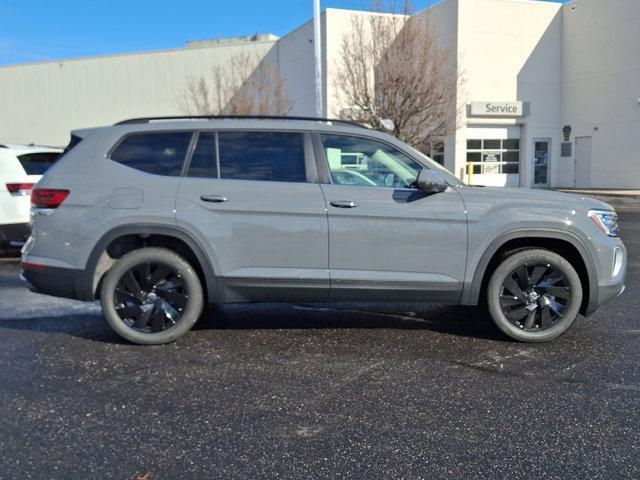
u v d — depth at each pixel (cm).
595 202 496
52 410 365
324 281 474
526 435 333
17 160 879
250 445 321
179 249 500
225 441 326
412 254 474
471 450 316
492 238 473
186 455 311
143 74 3494
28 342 501
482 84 2555
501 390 396
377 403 376
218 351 476
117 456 310
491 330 536
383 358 459
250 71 3033
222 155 484
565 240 477
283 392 393
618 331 530
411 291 479
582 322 561
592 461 304
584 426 343
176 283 488
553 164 2731
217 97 2958
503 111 2580
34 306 636
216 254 472
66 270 476
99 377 420
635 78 2381
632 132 2414
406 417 355
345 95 1931
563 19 2673
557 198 488
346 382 411
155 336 486
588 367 439
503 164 2652
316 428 341
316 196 471
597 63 2527
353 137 490
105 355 467
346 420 352
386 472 294
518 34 2595
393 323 561
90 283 477
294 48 2836
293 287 477
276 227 471
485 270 485
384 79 1627
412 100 1611
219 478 289
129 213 470
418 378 418
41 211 482
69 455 310
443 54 1877
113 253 497
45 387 402
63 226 475
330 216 469
